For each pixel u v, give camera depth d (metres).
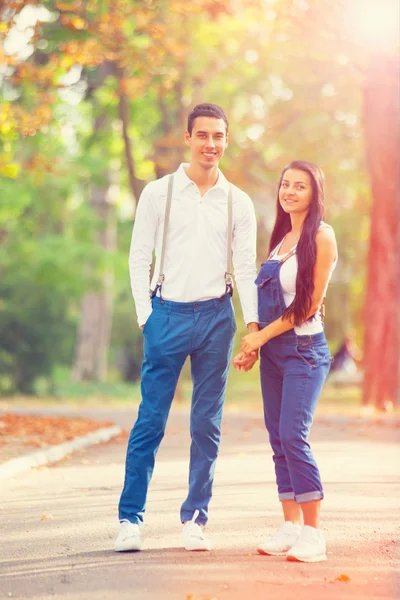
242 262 11.09
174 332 10.85
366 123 39.34
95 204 64.56
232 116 49.56
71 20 30.08
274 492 15.60
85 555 10.66
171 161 46.44
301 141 48.38
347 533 11.98
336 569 9.95
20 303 59.47
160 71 36.41
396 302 39.38
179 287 10.89
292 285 10.73
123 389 57.81
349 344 70.31
